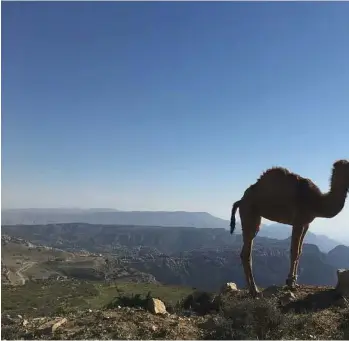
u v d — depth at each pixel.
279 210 12.55
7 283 91.75
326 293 11.81
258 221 12.90
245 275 12.60
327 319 9.46
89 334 8.31
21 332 8.69
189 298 12.70
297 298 11.70
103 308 11.59
